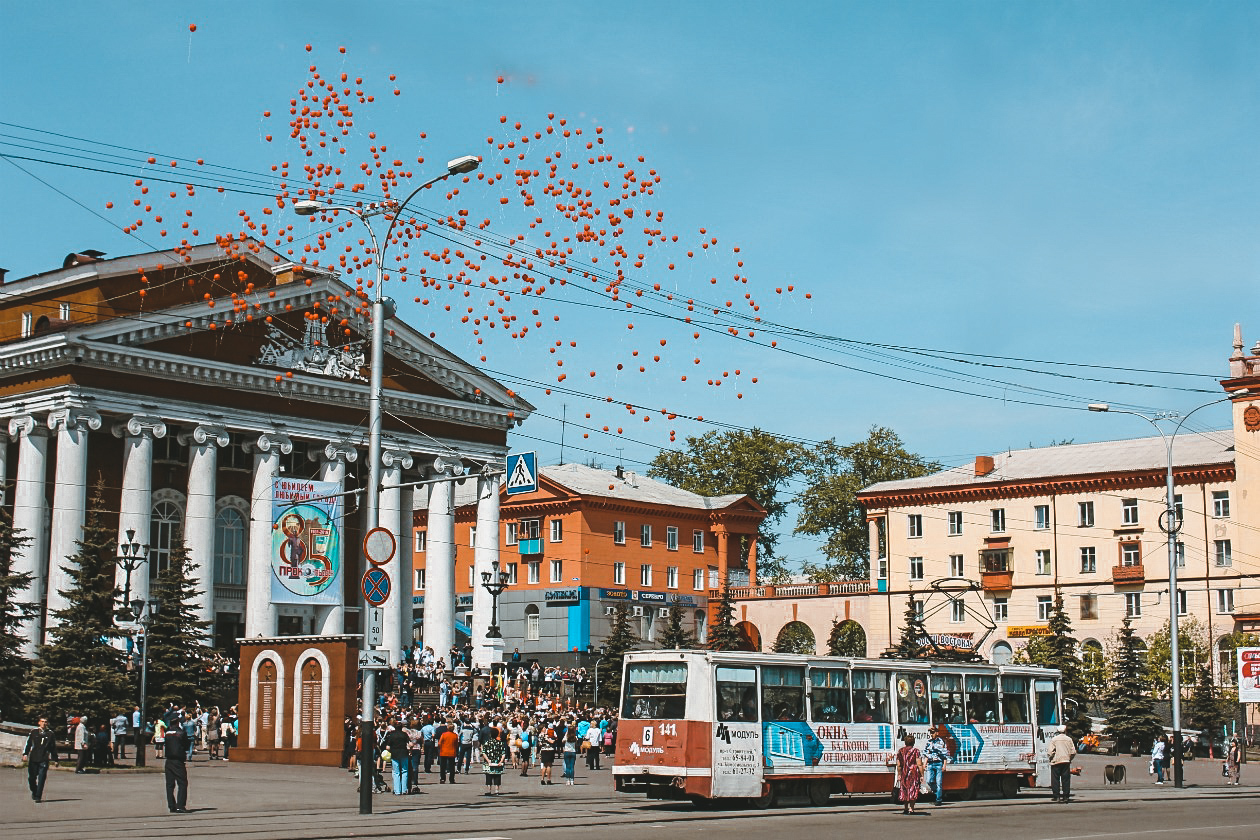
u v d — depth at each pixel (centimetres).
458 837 2297
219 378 6744
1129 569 8400
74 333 6256
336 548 6906
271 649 4794
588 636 9338
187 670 5322
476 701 6350
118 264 6725
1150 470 8425
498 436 7988
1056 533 8731
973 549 9006
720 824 2680
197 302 6681
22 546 6278
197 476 6688
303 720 4656
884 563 9350
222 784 3666
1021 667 3981
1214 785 4897
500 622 9769
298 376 6981
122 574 6391
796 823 2755
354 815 2780
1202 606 8206
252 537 6888
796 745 3319
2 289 7162
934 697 3703
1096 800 3769
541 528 9662
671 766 3178
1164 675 7769
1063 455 9106
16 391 6525
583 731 5053
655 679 3262
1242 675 4553
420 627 10369
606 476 10181
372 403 3031
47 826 2486
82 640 4775
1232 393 8194
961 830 2677
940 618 9050
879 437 11069
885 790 3516
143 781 3778
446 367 7662
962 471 9338
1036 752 3962
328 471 7162
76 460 6281
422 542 10500
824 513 10769
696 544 10256
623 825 2619
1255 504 8069
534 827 2525
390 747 3503
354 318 7281
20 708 4881
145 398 6531
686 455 11506
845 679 3484
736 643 8762
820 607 9556
